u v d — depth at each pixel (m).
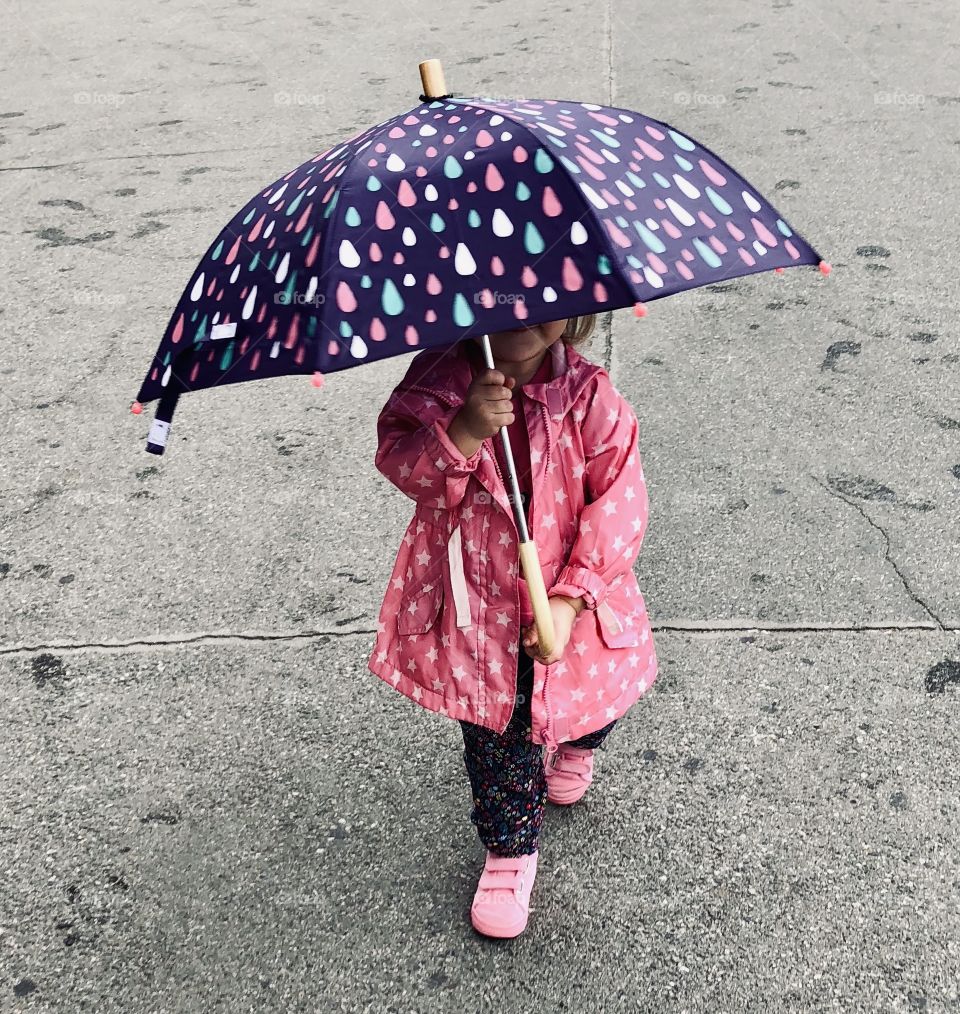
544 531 2.18
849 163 6.51
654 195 1.81
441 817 2.71
